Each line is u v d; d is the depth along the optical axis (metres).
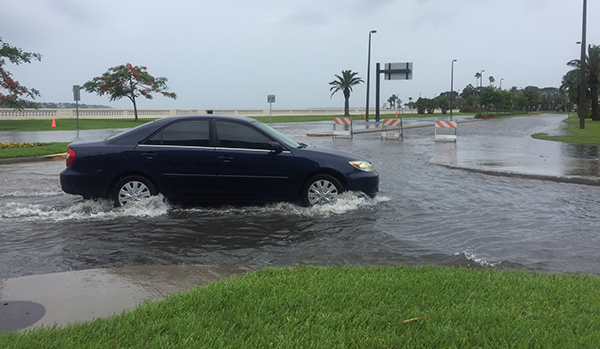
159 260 5.33
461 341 3.07
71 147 7.73
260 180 7.74
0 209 7.77
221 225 6.82
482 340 3.08
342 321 3.33
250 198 7.80
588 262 5.32
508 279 4.32
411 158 16.08
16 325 3.46
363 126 39.78
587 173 11.62
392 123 25.73
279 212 7.61
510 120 62.38
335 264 5.21
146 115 55.16
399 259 5.39
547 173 11.61
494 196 9.16
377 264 5.21
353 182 7.91
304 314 3.45
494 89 76.50
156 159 7.61
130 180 7.64
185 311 3.46
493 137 27.91
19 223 6.90
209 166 7.65
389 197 8.96
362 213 7.59
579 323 3.34
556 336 3.12
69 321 3.53
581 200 8.80
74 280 4.41
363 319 3.39
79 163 7.59
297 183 7.82
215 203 8.16
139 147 7.66
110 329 3.16
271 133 7.96
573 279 4.41
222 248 5.77
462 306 3.63
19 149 16.23
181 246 5.85
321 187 7.91
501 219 7.29
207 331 3.15
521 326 3.25
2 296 4.00
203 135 7.77
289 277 4.29
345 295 3.78
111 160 7.58
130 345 2.99
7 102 40.22
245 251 5.66
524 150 18.84
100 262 5.25
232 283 4.07
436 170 12.96
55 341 3.02
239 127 7.86
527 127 41.25
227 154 7.68
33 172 12.33
